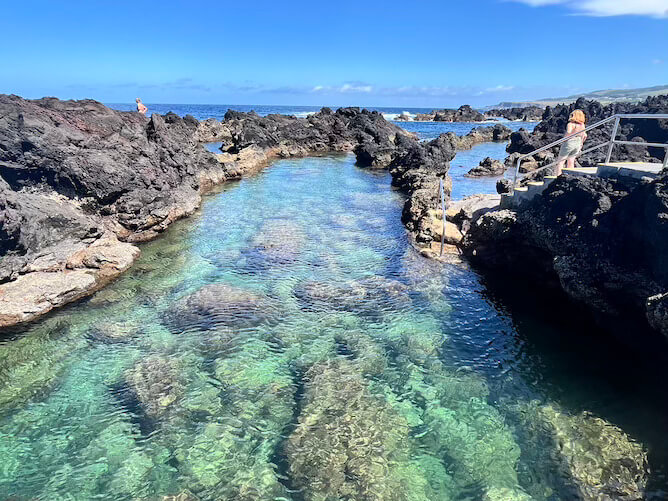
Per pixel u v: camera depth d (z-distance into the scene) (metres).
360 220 20.86
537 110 127.56
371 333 10.73
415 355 9.82
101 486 6.46
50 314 11.28
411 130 85.12
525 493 6.32
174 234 18.09
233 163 33.56
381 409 8.07
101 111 18.80
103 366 9.27
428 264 15.02
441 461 6.91
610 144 11.20
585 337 10.39
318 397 8.36
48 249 12.98
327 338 10.48
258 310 11.72
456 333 10.77
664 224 7.80
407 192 27.19
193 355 9.70
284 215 21.45
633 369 9.00
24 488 6.41
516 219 13.05
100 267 13.62
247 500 6.23
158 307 11.80
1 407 8.05
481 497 6.26
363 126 55.88
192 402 8.23
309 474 6.64
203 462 6.89
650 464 6.65
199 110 166.38
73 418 7.79
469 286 13.34
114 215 16.56
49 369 9.14
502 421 7.76
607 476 6.48
